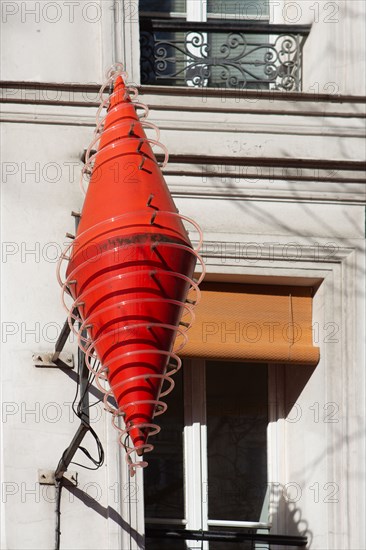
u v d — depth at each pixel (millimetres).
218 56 27828
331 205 26484
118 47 26828
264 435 26875
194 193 26266
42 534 25016
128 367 21469
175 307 21828
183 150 26531
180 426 26750
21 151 26172
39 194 26062
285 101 26828
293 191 26422
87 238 22078
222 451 26828
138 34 26969
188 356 25953
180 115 26625
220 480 26750
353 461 25891
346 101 26984
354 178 26531
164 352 21594
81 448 24547
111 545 25000
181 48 27719
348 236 26422
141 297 21547
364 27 27312
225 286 26359
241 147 26656
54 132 26281
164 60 27484
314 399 26125
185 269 21938
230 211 26297
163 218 22016
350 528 25719
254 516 26656
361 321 26203
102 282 21688
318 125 26859
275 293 26484
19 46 26734
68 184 26156
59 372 25469
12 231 25891
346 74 27156
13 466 25141
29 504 25078
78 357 25375
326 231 26406
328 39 27281
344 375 26094
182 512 26500
